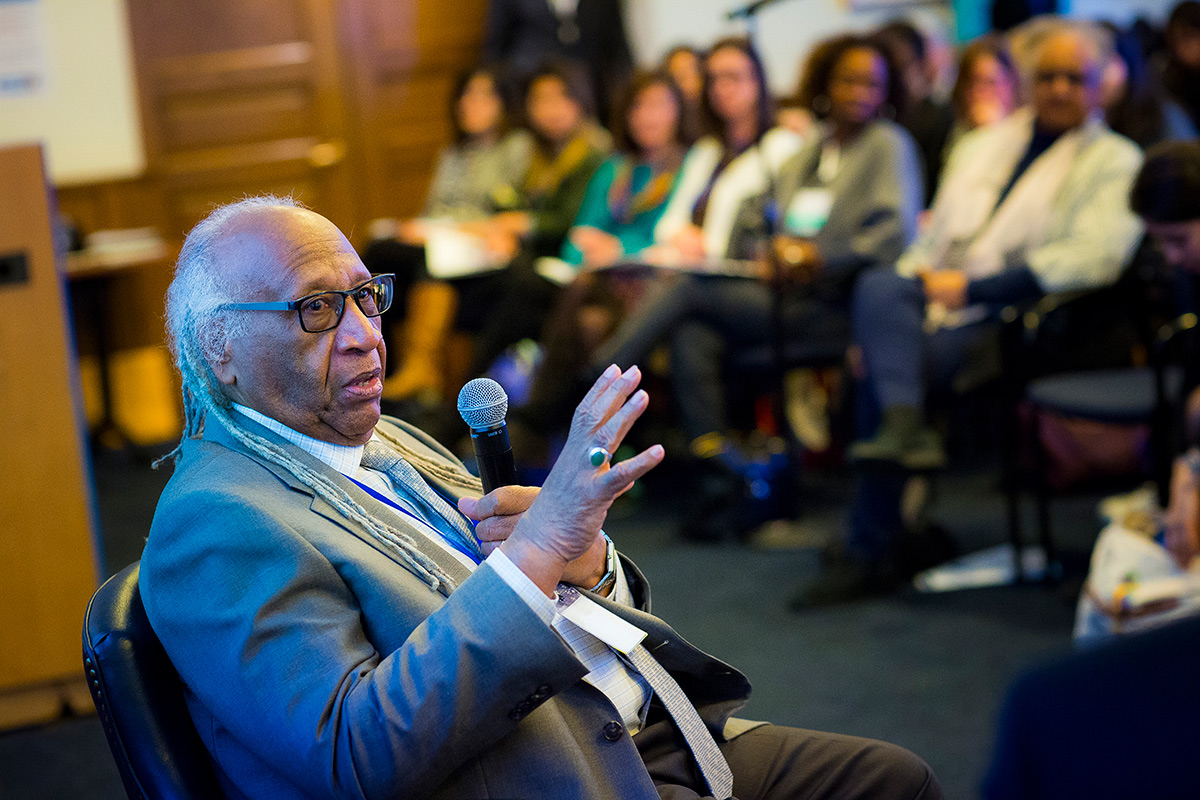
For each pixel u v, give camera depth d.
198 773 1.41
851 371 4.33
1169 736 0.73
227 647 1.33
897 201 4.27
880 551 3.87
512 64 6.84
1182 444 3.22
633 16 7.39
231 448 1.52
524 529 1.35
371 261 6.03
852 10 7.36
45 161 3.18
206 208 7.40
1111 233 3.79
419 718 1.26
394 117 7.71
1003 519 4.39
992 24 6.60
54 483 3.26
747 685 1.64
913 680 3.15
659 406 5.34
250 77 7.43
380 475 1.64
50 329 3.22
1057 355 3.85
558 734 1.41
